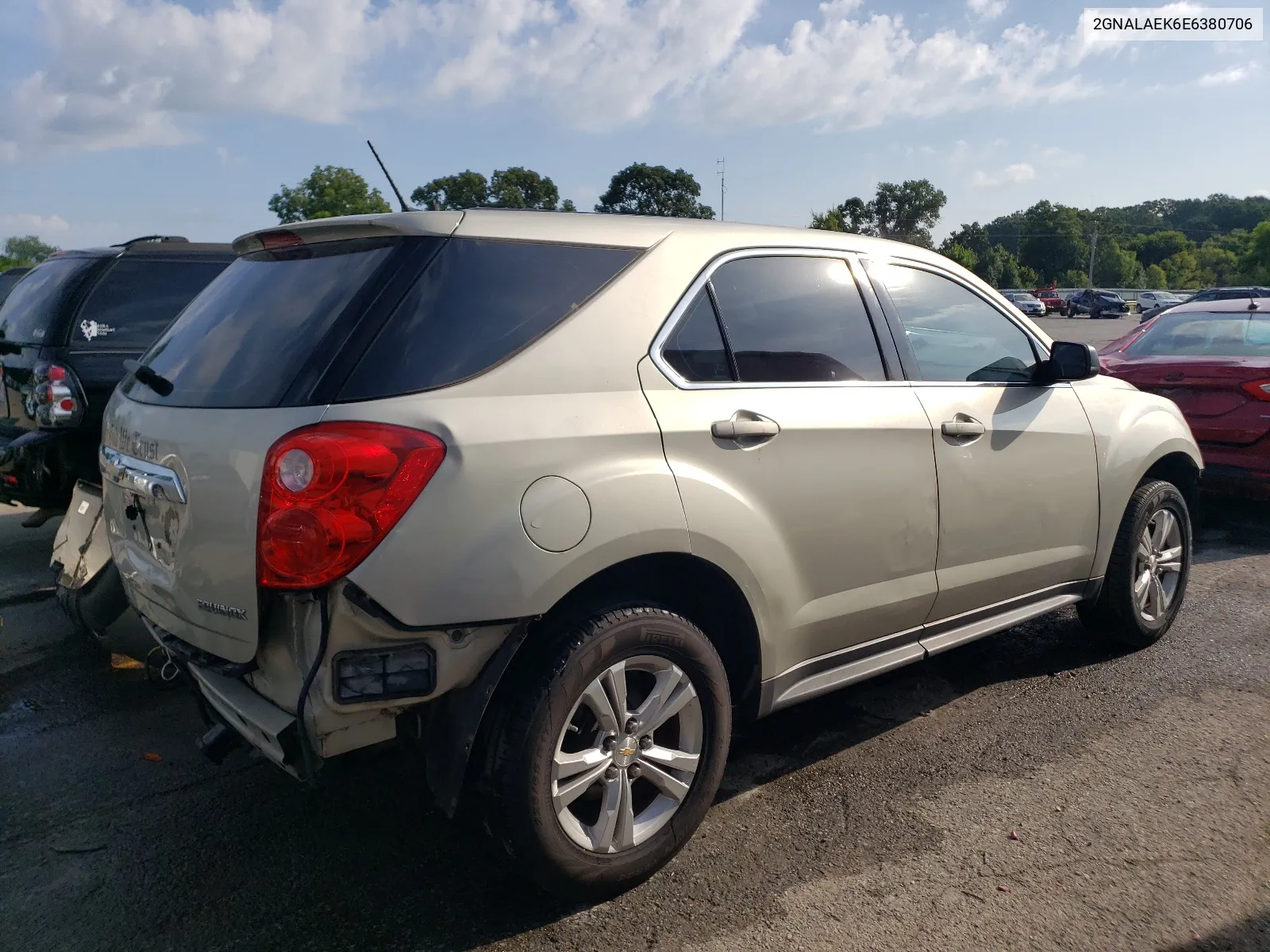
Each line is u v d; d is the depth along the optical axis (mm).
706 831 3135
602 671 2639
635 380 2783
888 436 3344
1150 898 2766
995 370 3988
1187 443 4820
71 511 4344
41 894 2818
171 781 3494
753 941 2594
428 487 2352
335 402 2379
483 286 2645
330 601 2307
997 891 2805
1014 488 3852
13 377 5590
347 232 2779
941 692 4246
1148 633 4645
